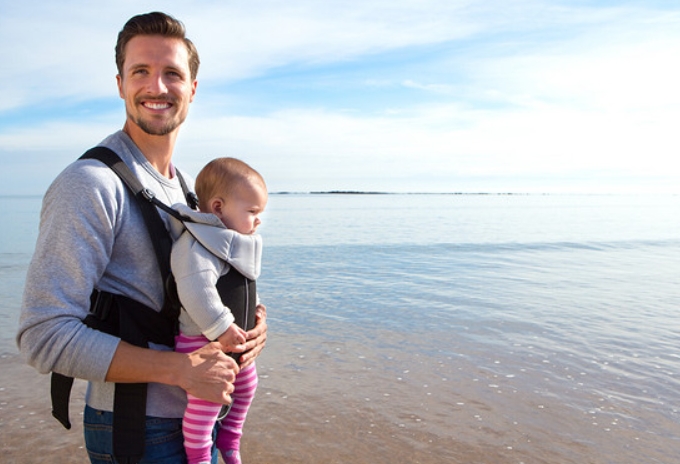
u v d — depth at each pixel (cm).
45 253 165
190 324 188
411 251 1683
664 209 6125
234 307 194
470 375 534
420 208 6481
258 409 456
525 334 678
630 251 1725
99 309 175
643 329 705
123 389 176
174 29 198
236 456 220
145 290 182
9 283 1048
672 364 566
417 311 805
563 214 4756
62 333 161
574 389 498
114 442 175
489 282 1078
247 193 204
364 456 382
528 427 426
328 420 436
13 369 545
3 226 2811
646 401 474
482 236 2308
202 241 187
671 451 393
